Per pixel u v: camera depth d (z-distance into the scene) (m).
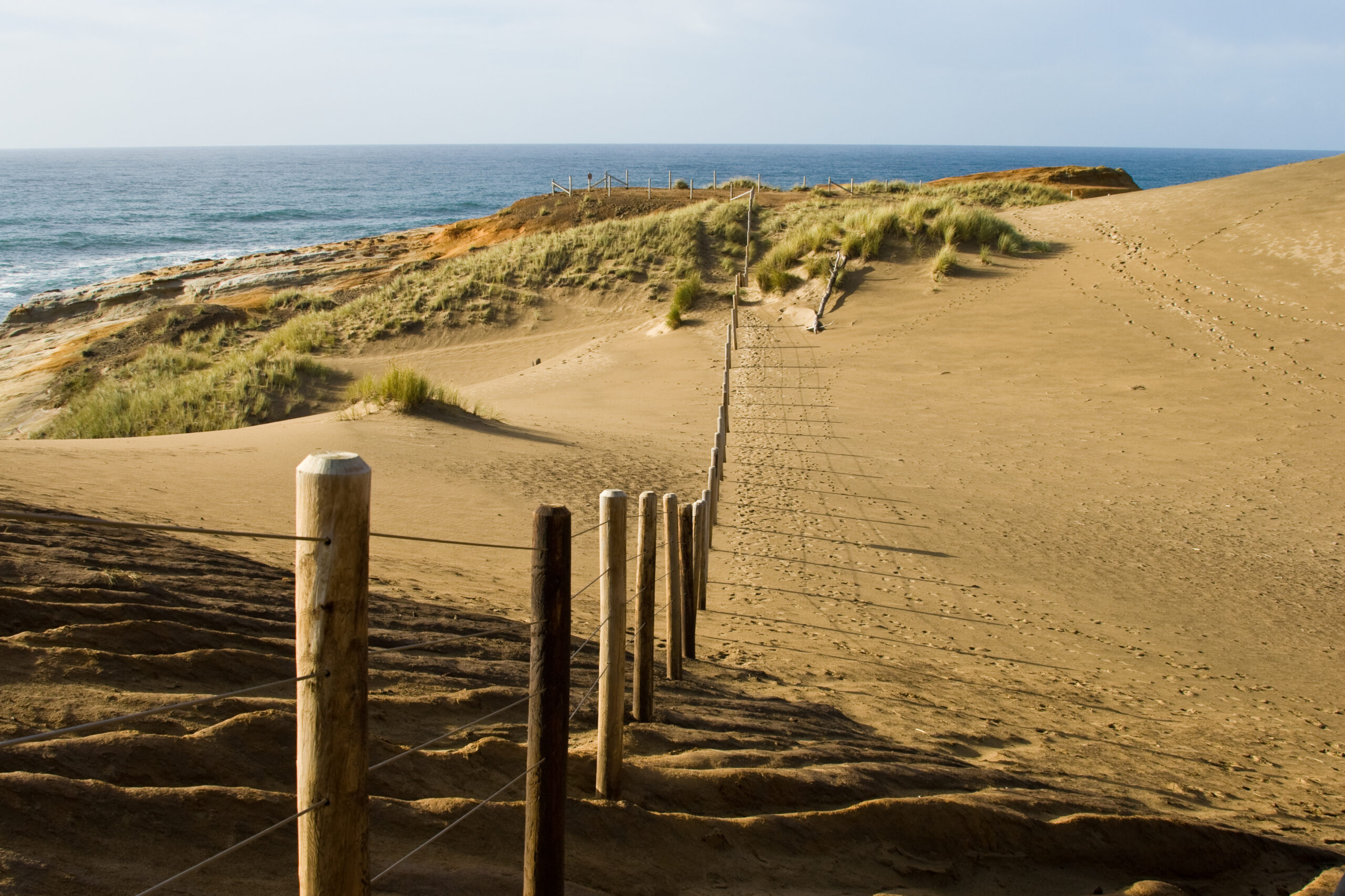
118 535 6.61
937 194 50.34
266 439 14.05
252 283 45.62
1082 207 41.12
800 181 179.12
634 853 3.57
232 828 2.94
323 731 2.05
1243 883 4.50
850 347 27.28
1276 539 13.52
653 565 5.11
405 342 33.12
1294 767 6.71
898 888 3.83
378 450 14.06
